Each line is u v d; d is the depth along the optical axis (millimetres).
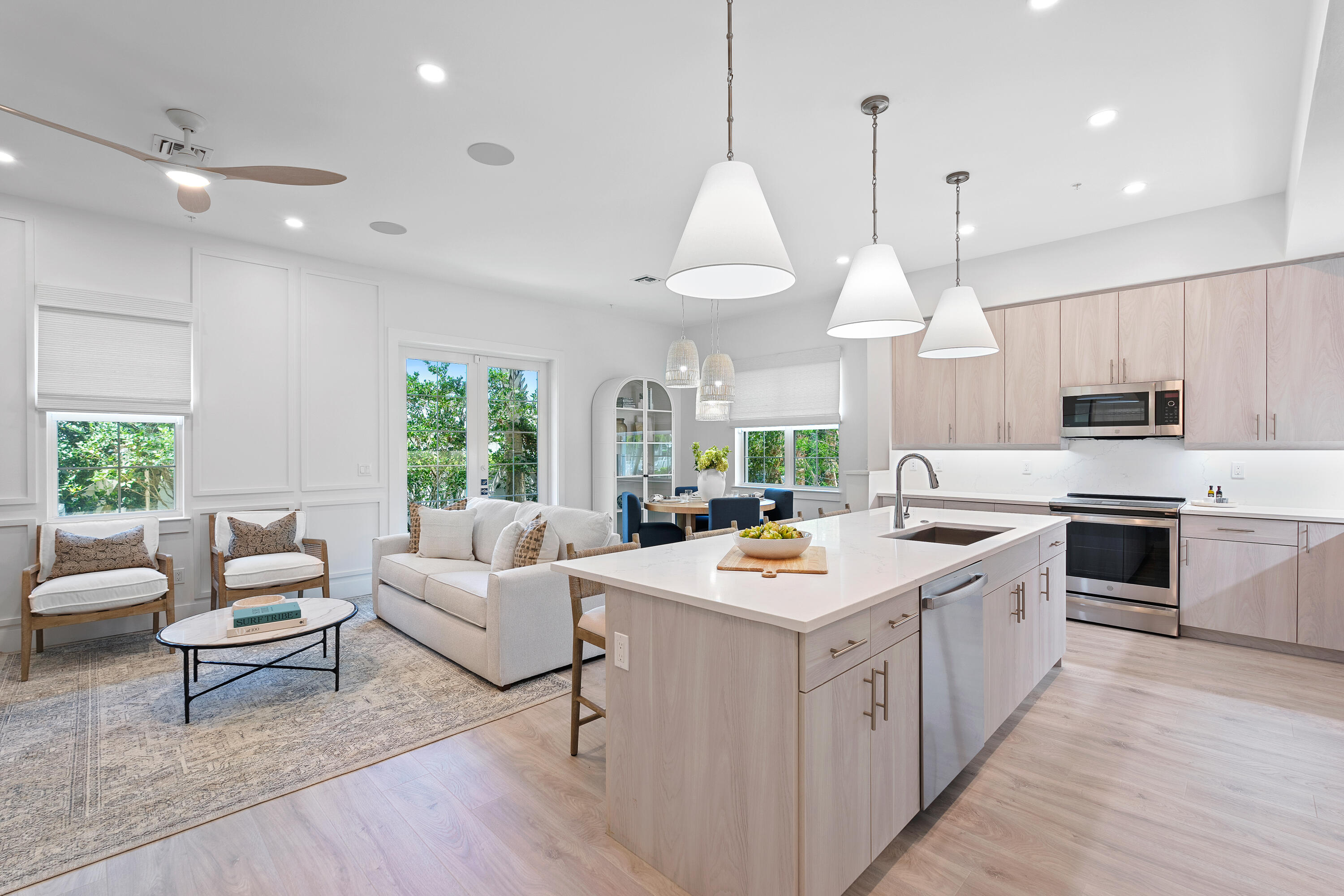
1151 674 3318
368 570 5129
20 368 3721
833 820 1574
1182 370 4016
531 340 6168
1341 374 3527
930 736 2004
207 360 4352
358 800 2193
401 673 3396
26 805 2166
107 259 3969
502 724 2795
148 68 2465
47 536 3625
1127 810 2107
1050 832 1996
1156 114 2836
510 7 2135
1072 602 4320
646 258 4891
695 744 1720
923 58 2428
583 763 2449
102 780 2322
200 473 4320
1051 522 3107
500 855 1900
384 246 4598
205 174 2492
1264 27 2230
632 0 2105
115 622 4059
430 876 1811
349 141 3055
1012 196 3736
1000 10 2166
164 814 2107
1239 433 3824
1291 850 1896
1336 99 1950
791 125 2926
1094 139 3068
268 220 4086
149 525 3988
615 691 1962
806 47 2363
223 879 1796
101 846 1941
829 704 1546
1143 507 4020
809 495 6488
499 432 6082
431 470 5613
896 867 1835
